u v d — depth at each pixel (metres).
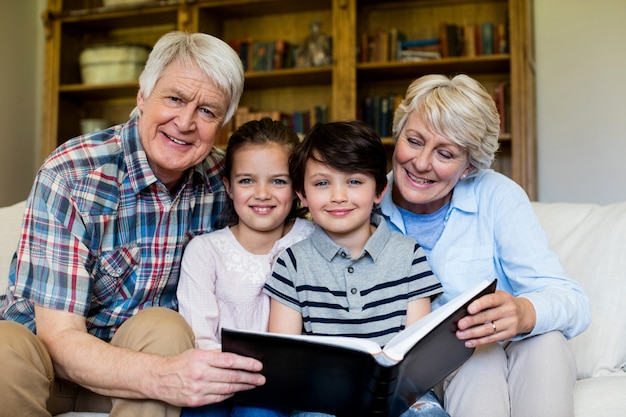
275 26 3.68
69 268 1.29
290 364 1.09
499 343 1.38
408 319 1.38
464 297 1.16
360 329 1.37
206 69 1.36
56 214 1.30
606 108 3.22
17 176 3.81
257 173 1.50
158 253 1.44
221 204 1.61
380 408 1.07
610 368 1.50
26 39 3.89
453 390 1.31
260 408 1.22
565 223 1.79
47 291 1.27
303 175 1.47
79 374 1.19
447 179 1.42
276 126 1.58
